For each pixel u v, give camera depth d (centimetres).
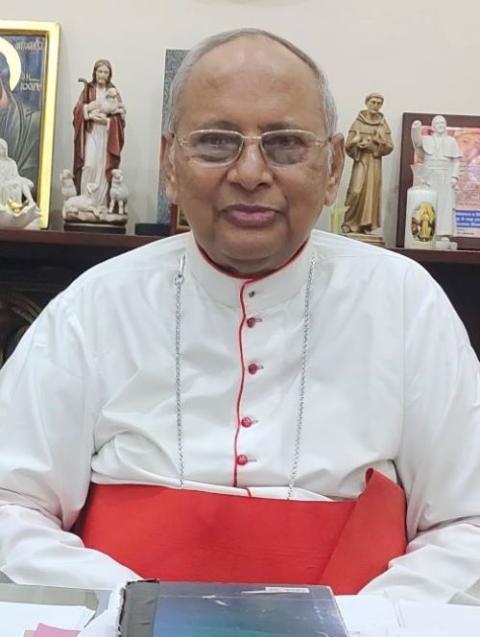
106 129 192
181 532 111
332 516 112
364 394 122
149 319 127
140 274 131
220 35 119
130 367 126
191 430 121
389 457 121
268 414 121
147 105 210
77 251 197
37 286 205
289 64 115
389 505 113
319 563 109
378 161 192
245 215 114
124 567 107
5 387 128
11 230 179
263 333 124
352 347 124
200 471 118
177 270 130
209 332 125
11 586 85
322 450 119
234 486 118
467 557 107
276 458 118
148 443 122
